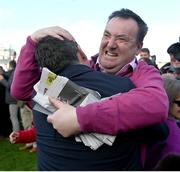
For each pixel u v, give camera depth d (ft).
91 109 6.47
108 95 6.84
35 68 7.63
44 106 6.89
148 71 7.57
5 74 32.99
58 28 7.42
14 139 8.80
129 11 7.97
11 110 31.81
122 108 6.43
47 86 6.93
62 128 6.55
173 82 9.46
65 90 6.82
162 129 6.98
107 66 7.92
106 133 6.50
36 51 7.25
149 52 22.66
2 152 29.40
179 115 9.38
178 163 5.52
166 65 19.51
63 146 6.79
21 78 7.67
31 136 8.86
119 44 7.79
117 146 6.64
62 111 6.61
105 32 7.95
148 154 7.50
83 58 7.72
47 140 6.98
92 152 6.63
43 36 7.37
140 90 6.66
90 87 6.91
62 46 7.11
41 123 7.09
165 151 7.86
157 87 6.78
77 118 6.45
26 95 7.82
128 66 7.82
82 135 6.61
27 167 24.64
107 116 6.41
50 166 6.96
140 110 6.42
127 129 6.47
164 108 6.57
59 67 7.06
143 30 7.95
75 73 7.02
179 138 8.25
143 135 6.85
